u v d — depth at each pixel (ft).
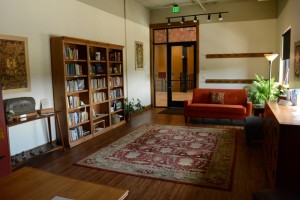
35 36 13.53
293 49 16.05
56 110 14.53
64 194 4.94
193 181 10.03
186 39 27.20
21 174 5.83
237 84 25.79
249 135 13.94
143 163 11.93
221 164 11.66
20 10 12.61
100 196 4.84
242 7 24.82
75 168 11.55
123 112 20.59
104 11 19.74
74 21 16.49
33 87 13.50
